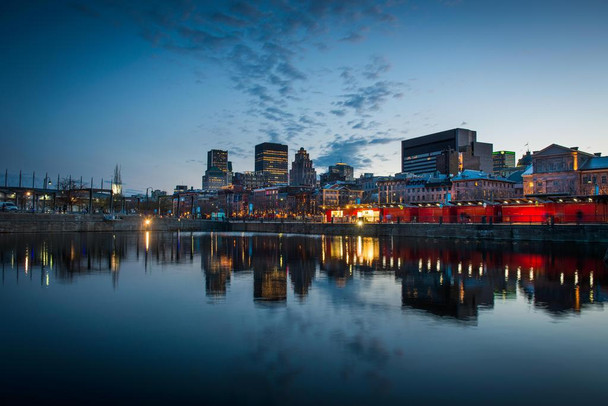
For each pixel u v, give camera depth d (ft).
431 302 68.13
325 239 276.41
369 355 42.65
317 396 33.53
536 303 67.51
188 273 103.55
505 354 43.11
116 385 35.63
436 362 40.81
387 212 359.46
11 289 79.87
